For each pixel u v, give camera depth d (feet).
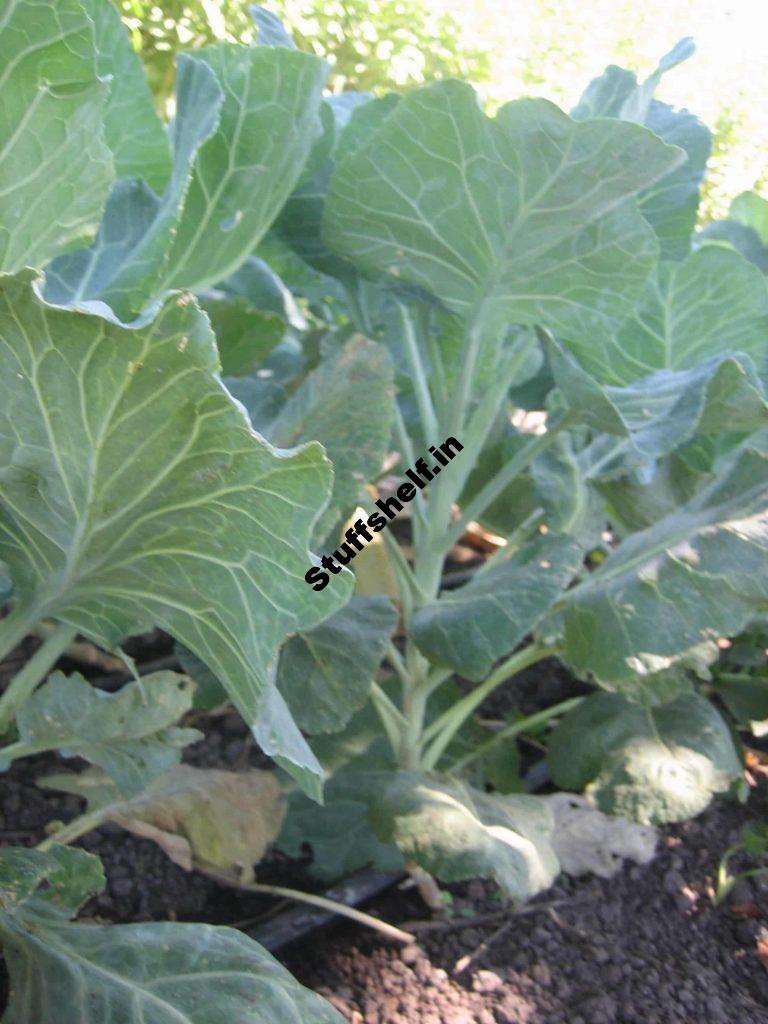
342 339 2.38
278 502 1.16
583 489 2.60
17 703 1.74
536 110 1.69
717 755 2.26
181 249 2.04
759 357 2.45
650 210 2.36
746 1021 1.98
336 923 2.14
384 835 1.86
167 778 2.11
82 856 1.65
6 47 1.21
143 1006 1.45
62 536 1.40
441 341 2.47
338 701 1.92
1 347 1.10
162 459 1.19
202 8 4.58
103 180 1.46
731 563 1.91
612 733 2.30
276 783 2.20
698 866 2.43
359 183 1.95
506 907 2.24
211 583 1.35
